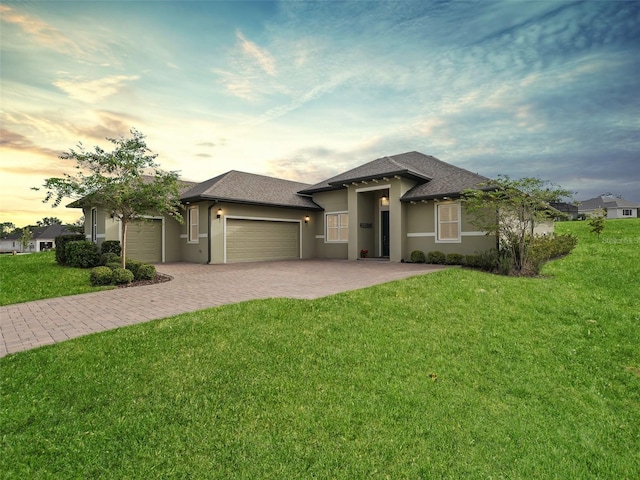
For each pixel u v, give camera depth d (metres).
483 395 4.16
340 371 4.41
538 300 7.87
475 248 13.79
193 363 4.43
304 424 3.37
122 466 2.79
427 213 15.25
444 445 3.22
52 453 2.88
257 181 19.55
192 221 16.97
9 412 3.36
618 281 9.76
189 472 2.75
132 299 8.14
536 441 3.41
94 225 17.36
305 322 5.95
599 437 3.56
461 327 6.13
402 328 5.92
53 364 4.36
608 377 4.78
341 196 18.67
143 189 10.81
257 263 15.91
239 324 5.77
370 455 3.02
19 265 13.47
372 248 17.89
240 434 3.19
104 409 3.48
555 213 14.30
